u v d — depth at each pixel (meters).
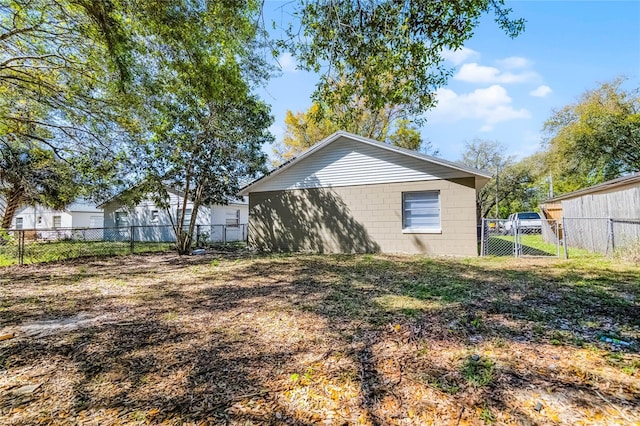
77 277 6.98
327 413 2.03
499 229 20.67
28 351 3.04
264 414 2.04
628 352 2.77
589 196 10.27
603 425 1.86
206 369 2.64
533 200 33.72
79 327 3.72
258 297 4.99
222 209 18.72
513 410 2.01
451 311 3.99
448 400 2.13
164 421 1.98
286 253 10.98
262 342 3.19
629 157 20.62
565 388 2.24
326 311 4.16
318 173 11.41
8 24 6.82
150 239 18.62
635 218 7.69
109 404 2.17
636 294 4.58
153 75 7.79
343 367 2.62
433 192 9.82
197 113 10.66
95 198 14.87
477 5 3.62
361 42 4.12
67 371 2.64
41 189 16.55
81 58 7.56
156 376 2.54
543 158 27.39
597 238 9.45
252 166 12.64
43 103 8.62
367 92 4.40
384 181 10.39
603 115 20.22
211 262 9.20
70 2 5.59
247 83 9.38
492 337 3.16
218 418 2.00
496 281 5.66
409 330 3.39
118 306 4.61
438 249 9.62
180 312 4.27
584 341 3.02
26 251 10.56
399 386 2.31
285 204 11.91
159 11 5.39
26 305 4.70
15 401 2.21
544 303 4.25
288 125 28.05
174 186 12.09
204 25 5.73
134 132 9.78
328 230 11.16
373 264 7.95
